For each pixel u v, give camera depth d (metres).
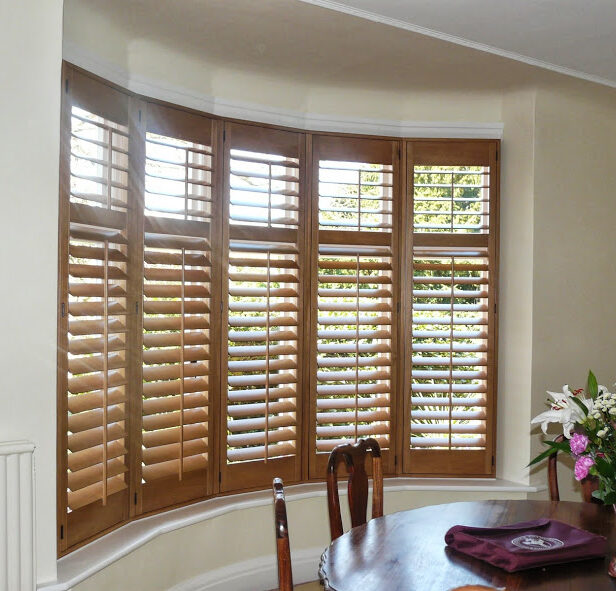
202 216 3.41
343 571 1.88
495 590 1.52
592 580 1.81
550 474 2.82
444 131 4.02
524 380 3.94
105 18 2.92
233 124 3.57
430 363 4.00
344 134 3.89
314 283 3.84
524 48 3.24
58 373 2.65
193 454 3.39
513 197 4.01
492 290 4.02
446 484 3.92
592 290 4.13
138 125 3.14
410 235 3.99
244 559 3.54
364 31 3.03
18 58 2.39
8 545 2.31
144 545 3.03
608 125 4.18
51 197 2.46
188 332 3.44
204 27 3.01
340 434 3.88
